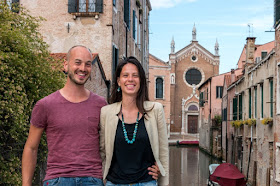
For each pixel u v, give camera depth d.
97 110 3.66
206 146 38.97
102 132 3.66
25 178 3.56
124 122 3.59
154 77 53.50
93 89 13.30
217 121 34.12
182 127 58.84
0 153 6.54
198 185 19.27
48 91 7.92
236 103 24.81
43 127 3.56
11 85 6.30
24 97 6.78
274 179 13.49
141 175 3.54
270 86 14.92
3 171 6.23
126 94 3.62
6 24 7.30
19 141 6.99
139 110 3.59
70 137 3.48
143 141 3.54
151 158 3.63
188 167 26.41
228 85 29.14
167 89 54.25
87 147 3.51
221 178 15.89
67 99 3.60
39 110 3.54
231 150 26.25
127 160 3.55
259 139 17.05
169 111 54.09
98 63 13.87
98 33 15.76
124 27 19.20
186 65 59.66
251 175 18.80
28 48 7.45
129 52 20.83
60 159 3.45
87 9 15.81
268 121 14.52
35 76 7.67
